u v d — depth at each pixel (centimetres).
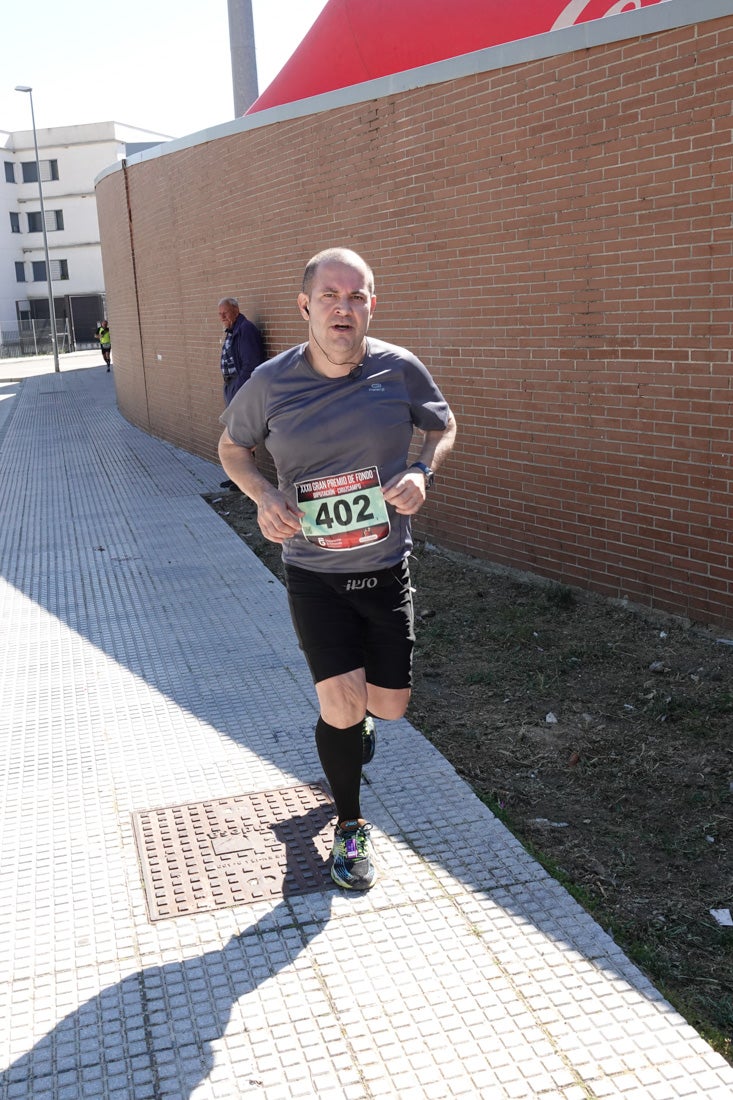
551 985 262
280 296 876
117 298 1559
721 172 450
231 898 305
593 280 531
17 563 734
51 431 1557
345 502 287
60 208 5453
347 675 294
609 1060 237
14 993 269
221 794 370
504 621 545
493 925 287
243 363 888
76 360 4369
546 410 581
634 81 484
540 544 605
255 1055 243
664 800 360
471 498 660
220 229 984
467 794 361
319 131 755
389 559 299
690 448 493
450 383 660
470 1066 236
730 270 455
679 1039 243
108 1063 244
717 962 276
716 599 493
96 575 689
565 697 447
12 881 321
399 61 785
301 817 350
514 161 567
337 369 285
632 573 541
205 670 498
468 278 623
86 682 490
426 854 324
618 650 493
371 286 280
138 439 1382
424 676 478
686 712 423
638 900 304
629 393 522
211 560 714
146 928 293
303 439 287
